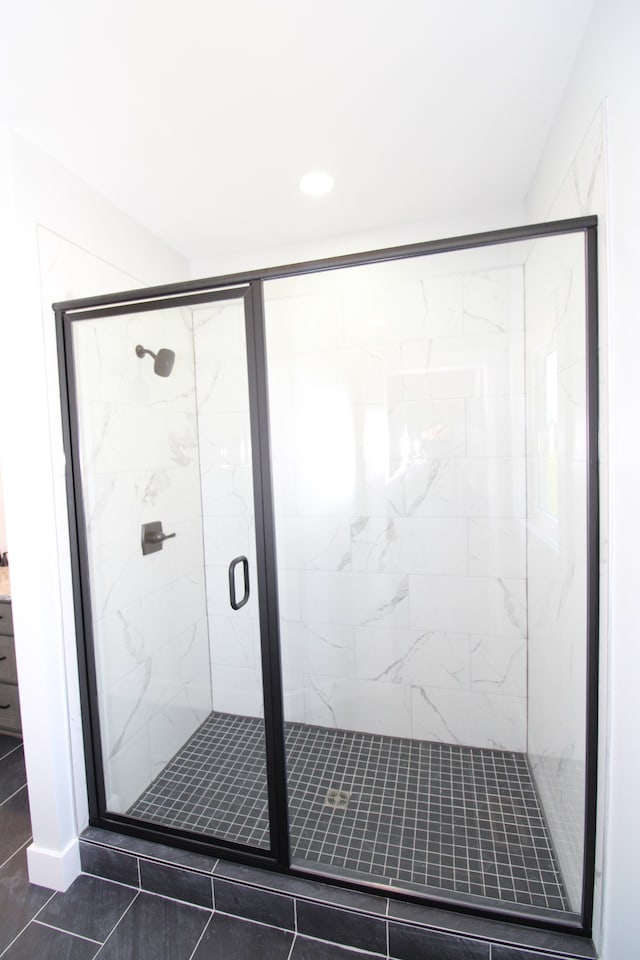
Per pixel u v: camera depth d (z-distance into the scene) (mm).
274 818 1292
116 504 1600
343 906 1188
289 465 1984
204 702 1814
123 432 1632
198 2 917
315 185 1568
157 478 1806
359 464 1918
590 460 1016
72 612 1423
